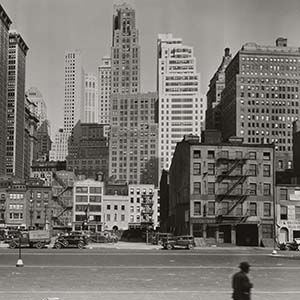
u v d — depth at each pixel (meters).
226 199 128.12
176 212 148.75
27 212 186.75
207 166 128.38
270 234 127.94
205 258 78.62
